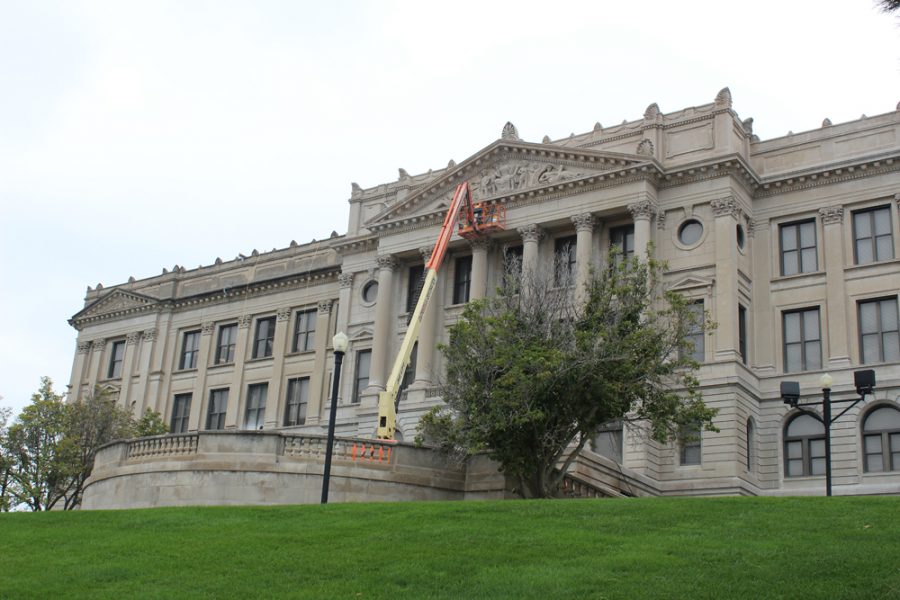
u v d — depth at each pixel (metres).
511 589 19.86
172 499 38.88
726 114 60.44
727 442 54.53
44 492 66.62
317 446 39.03
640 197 60.41
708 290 58.19
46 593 21.20
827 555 21.09
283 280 81.69
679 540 23.20
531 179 64.88
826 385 36.94
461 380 41.62
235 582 21.34
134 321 90.00
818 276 58.44
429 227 69.12
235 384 82.44
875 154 57.88
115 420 69.75
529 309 43.44
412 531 25.50
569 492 43.50
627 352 40.97
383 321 69.12
